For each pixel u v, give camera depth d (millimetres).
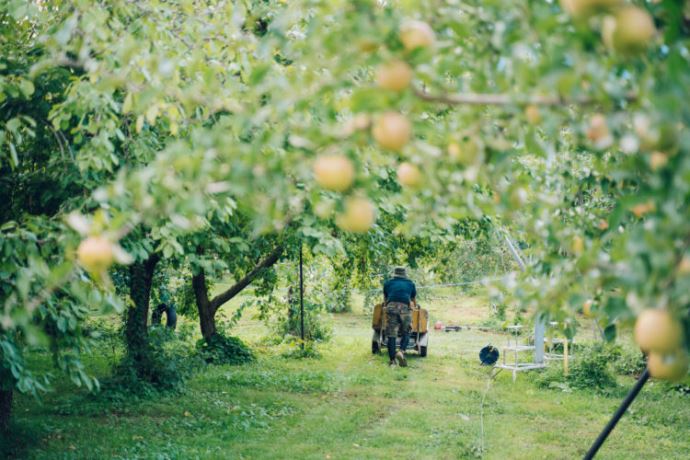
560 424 8133
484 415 8477
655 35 1472
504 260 14812
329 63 2008
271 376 10977
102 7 3516
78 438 6953
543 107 1640
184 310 14023
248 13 4727
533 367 11180
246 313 22312
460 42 1955
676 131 1363
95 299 3072
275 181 1879
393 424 7895
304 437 7246
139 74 2842
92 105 3551
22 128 4484
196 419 7996
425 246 9695
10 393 6836
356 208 1875
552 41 1643
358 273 13945
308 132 1760
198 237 6449
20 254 3561
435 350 15109
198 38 3344
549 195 2916
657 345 1437
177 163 1926
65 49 3197
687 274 1448
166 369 9453
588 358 10711
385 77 1614
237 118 1972
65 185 4699
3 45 4504
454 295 28188
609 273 2002
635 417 8570
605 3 1343
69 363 4152
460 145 1905
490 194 4250
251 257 10766
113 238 1916
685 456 6883
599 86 1480
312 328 15867
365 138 1737
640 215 2309
